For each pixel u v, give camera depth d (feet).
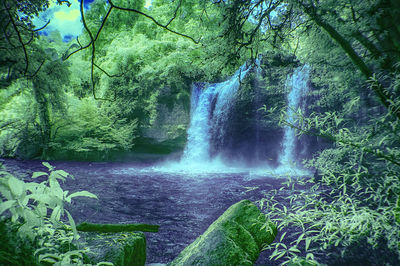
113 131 56.44
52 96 37.58
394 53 11.12
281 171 44.65
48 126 52.54
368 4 11.10
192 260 8.31
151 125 58.23
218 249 8.56
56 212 2.84
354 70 13.67
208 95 59.21
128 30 67.00
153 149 62.03
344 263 9.52
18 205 2.62
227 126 58.18
